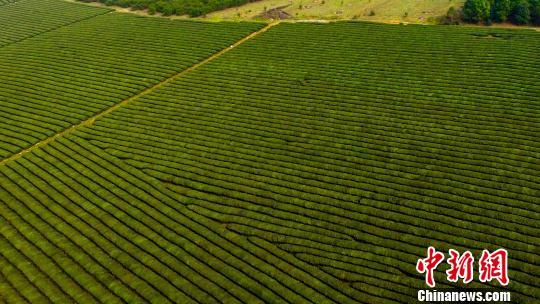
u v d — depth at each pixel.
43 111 72.50
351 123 62.28
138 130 65.44
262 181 53.50
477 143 56.19
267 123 64.19
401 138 58.47
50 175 57.22
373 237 44.53
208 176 55.09
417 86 69.00
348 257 42.59
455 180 50.84
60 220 49.41
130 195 53.03
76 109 72.50
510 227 44.19
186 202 51.44
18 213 50.84
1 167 59.50
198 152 59.47
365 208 47.91
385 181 51.59
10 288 41.34
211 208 50.22
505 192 48.16
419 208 47.44
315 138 60.12
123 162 59.03
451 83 68.81
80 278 41.81
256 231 46.41
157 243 45.84
